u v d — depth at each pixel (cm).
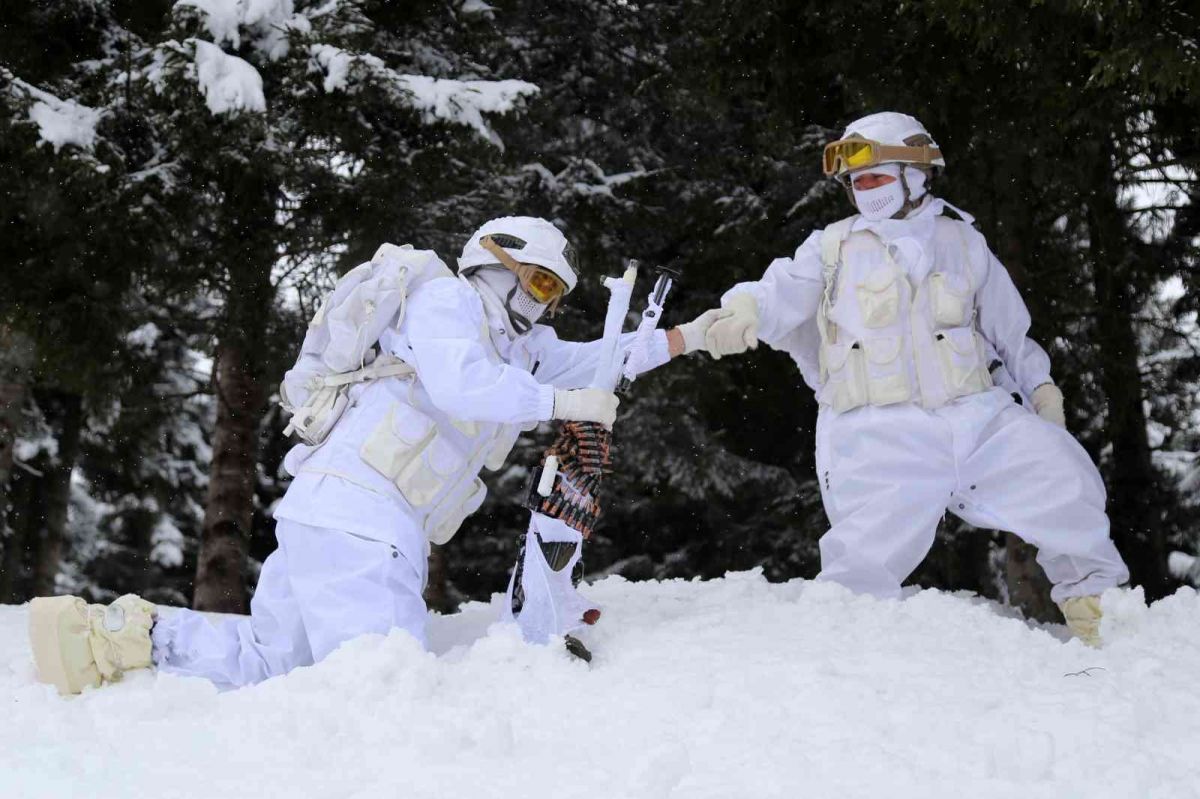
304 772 261
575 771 256
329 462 369
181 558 2148
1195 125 976
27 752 274
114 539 2228
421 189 1101
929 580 1387
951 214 660
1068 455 465
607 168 1395
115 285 1060
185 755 273
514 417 366
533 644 348
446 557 1518
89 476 1894
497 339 385
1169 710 294
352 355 375
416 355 368
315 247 1111
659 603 455
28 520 1798
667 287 417
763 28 876
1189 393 1420
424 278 381
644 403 1316
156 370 1264
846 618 406
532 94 1062
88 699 322
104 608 348
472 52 1302
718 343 471
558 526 373
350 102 1005
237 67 940
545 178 1271
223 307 1145
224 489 1153
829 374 485
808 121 1006
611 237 1306
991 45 788
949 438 465
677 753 255
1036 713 287
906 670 331
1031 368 504
